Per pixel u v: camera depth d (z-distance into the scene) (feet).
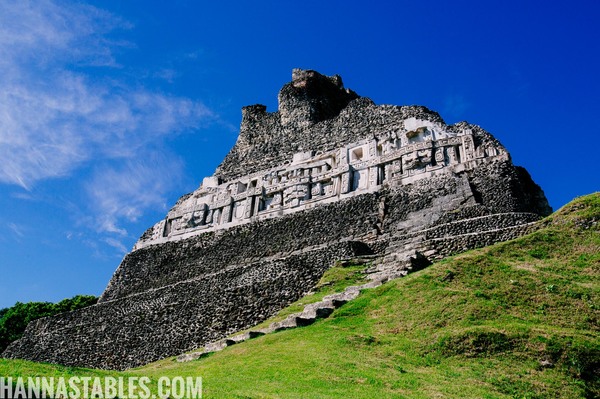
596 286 70.59
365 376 56.03
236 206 146.72
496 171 113.60
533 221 98.12
